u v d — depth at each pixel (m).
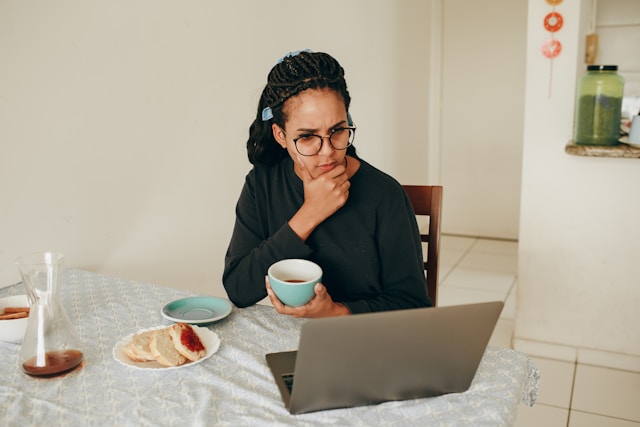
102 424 0.86
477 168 4.37
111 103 1.72
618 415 2.10
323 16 2.76
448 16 4.22
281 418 0.86
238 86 2.24
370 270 1.23
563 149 2.38
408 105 3.94
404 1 3.70
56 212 1.60
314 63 1.09
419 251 1.25
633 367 2.43
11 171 1.47
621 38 3.99
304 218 1.16
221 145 2.20
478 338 0.87
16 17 1.43
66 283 1.45
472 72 4.23
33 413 0.89
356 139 3.26
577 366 2.48
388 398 0.89
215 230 2.24
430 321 0.82
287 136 1.14
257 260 1.21
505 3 4.05
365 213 1.22
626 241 2.35
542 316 2.55
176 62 1.93
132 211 1.84
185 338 1.05
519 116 4.17
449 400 0.91
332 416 0.87
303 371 0.82
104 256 1.76
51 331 0.99
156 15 1.84
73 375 0.99
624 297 2.40
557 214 2.44
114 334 1.16
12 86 1.44
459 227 4.51
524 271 2.54
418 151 4.23
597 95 2.24
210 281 2.25
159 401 0.92
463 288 3.40
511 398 0.91
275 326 1.18
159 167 1.92
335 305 1.09
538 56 2.35
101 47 1.67
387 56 3.52
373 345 0.81
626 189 2.31
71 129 1.61
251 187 1.33
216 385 0.96
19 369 1.02
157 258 1.97
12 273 1.50
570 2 2.28
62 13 1.55
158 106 1.89
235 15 2.17
